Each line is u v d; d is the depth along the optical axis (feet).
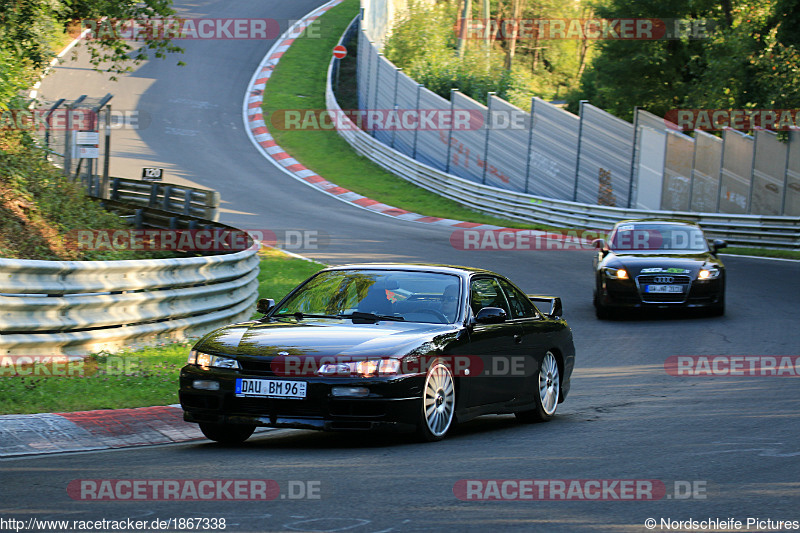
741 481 62.59
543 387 93.81
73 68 552.41
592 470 65.57
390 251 265.54
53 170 206.28
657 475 64.23
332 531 48.06
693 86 469.57
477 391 82.23
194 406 74.43
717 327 165.37
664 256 179.93
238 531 47.88
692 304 172.55
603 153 373.40
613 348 147.84
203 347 76.38
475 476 62.75
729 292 207.82
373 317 81.76
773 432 83.10
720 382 117.19
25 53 214.07
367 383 70.85
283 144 486.38
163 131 487.61
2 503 53.57
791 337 152.76
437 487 59.00
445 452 72.02
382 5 599.98
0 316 99.60
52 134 253.85
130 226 222.28
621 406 101.91
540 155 396.57
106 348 115.34
